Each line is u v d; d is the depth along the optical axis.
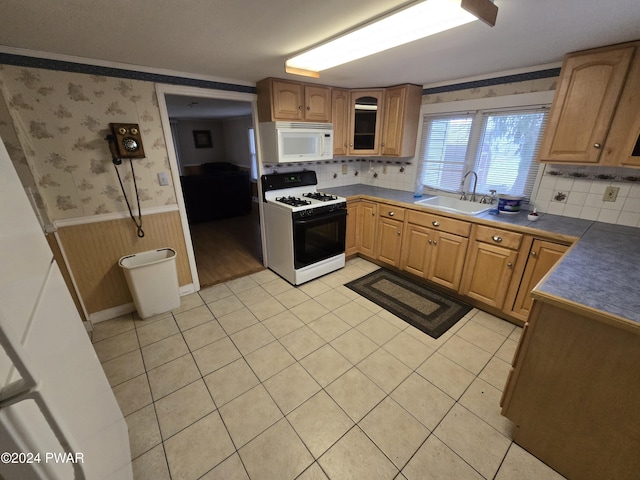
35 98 1.88
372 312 2.55
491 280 2.37
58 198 2.09
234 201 5.88
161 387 1.79
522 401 1.37
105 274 2.39
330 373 1.89
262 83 2.73
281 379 1.84
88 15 1.31
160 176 2.48
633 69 1.67
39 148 1.95
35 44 1.70
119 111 2.18
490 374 1.87
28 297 0.64
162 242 2.63
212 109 5.47
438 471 1.33
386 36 1.54
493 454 1.40
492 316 2.48
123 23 1.41
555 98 1.99
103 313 2.45
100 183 2.22
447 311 2.55
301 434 1.50
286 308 2.63
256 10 1.28
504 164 2.70
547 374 1.27
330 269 3.28
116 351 2.10
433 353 2.05
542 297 1.19
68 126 2.02
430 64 2.22
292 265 2.97
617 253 1.61
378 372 1.89
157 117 2.36
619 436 1.13
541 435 1.34
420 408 1.64
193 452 1.42
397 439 1.47
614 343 1.08
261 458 1.39
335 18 1.37
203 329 2.34
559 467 1.32
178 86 2.39
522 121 2.51
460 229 2.49
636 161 1.73
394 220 3.09
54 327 0.75
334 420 1.57
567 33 1.57
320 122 3.08
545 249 2.01
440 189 3.26
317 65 2.21
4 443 0.49
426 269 2.87
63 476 0.58
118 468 1.01
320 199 3.17
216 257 3.78
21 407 0.51
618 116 1.76
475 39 1.66
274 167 3.25
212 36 1.59
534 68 2.31
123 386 1.80
